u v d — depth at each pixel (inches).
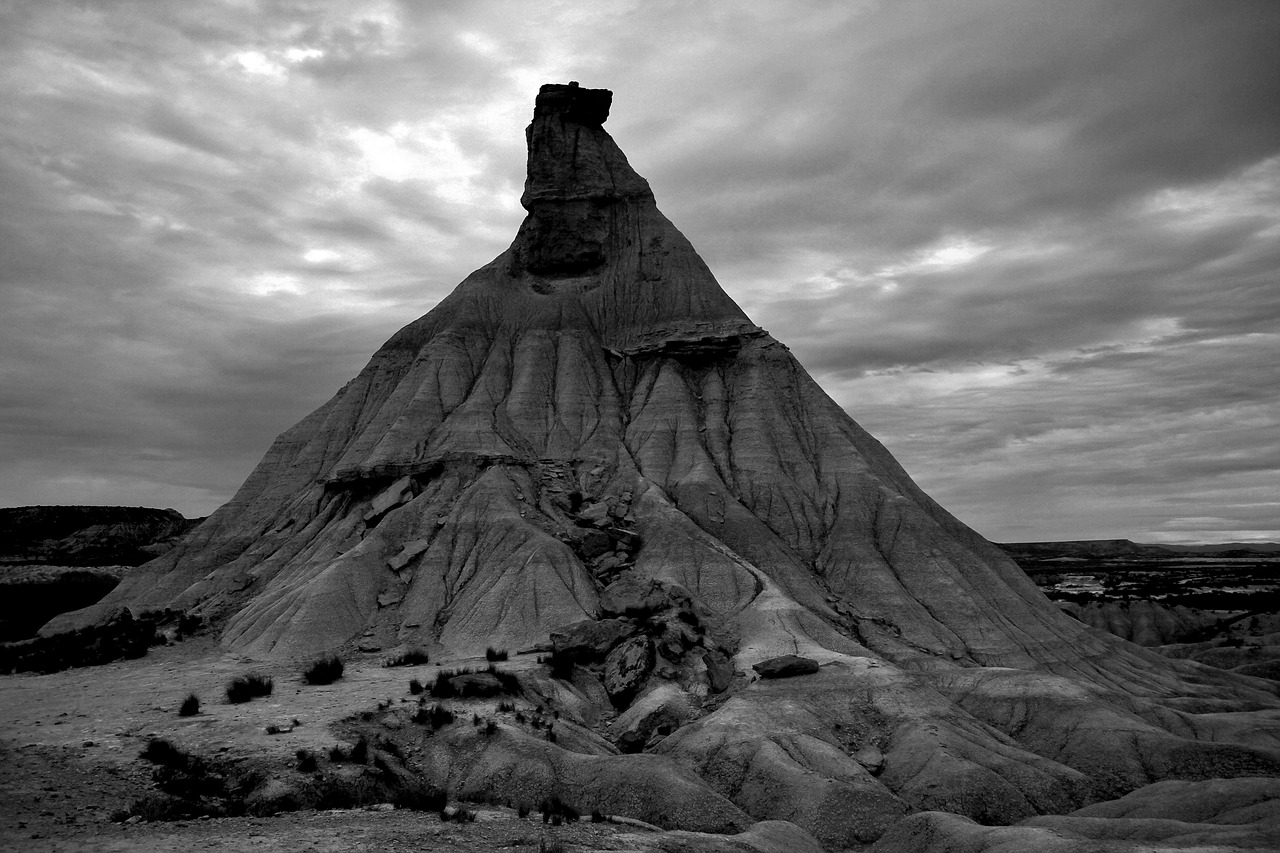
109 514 5930.1
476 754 1492.4
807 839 1366.9
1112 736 1914.4
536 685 1990.7
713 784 1640.0
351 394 3954.2
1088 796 1706.4
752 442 3535.9
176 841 924.6
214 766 1296.8
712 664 2156.7
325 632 2458.2
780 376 3846.0
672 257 4249.5
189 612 2888.8
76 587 4210.1
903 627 2770.7
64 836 947.3
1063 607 4874.5
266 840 935.0
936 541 3164.4
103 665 2333.9
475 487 3088.1
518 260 4345.5
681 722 1909.4
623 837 1100.5
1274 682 3267.7
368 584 2682.1
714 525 3112.7
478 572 2743.6
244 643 2498.8
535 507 3080.7
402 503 3107.8
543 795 1392.7
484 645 2423.7
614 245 4345.5
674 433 3599.9
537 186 4377.5
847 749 1839.3
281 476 3745.1
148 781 1210.0
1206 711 2508.6
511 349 3976.4
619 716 2009.1
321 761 1331.2
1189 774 1792.6
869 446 3858.3
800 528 3245.6
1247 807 1459.2
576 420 3627.0
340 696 1814.7
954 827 1368.1
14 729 1493.6
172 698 1803.6
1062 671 2716.5
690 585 2751.0
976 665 2640.3
